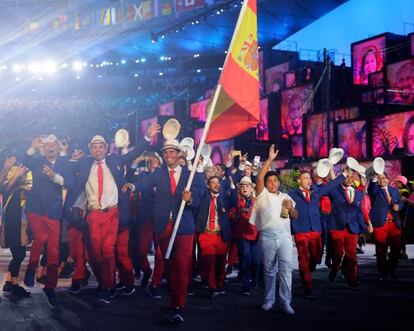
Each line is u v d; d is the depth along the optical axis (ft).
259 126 107.96
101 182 24.40
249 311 23.18
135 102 151.12
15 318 21.06
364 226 30.04
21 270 35.76
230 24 138.62
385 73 92.38
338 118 87.71
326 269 37.81
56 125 132.05
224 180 30.53
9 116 126.82
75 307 23.48
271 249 22.75
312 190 29.48
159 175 22.09
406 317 21.91
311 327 20.08
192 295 27.43
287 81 112.47
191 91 151.33
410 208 44.34
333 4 128.47
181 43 157.99
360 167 29.14
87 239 26.14
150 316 21.85
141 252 28.50
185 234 21.15
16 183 26.40
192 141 34.35
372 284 31.12
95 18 159.53
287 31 145.28
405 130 71.26
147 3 147.23
